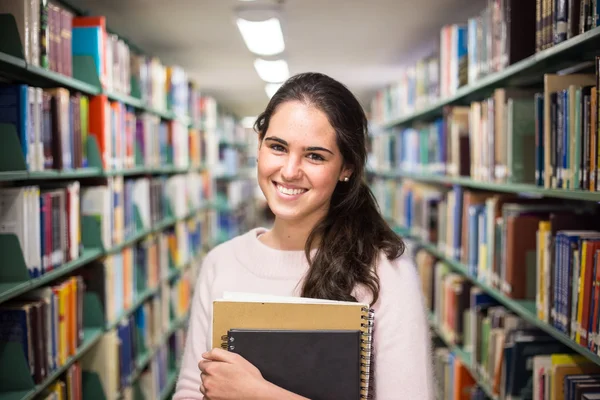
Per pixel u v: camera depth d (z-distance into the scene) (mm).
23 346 1877
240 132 9297
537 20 1869
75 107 2383
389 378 1104
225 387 1053
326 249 1212
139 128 3531
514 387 2043
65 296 2229
